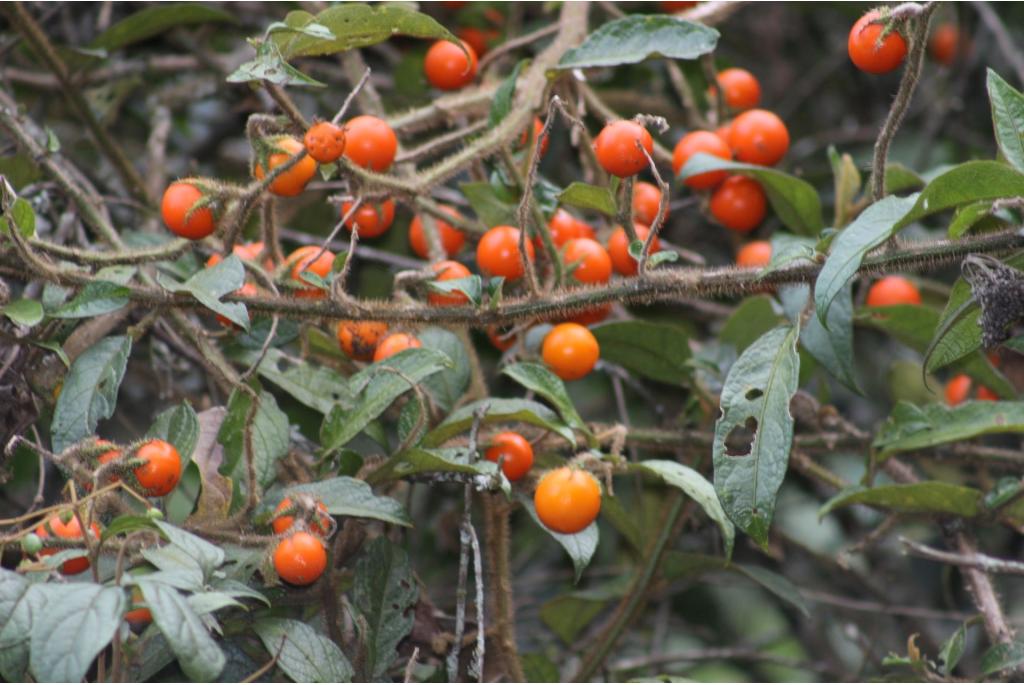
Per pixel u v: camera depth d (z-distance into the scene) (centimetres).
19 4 70
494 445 63
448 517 75
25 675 58
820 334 66
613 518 69
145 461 60
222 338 66
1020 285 59
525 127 67
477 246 68
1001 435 75
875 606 74
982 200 59
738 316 69
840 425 69
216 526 62
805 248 61
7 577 57
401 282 64
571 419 63
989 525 67
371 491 63
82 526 58
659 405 73
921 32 59
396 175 70
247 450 62
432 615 65
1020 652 63
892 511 68
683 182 69
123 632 60
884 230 59
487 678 66
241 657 62
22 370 63
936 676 63
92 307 62
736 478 60
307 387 66
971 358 69
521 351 66
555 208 66
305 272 63
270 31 60
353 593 63
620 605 70
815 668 74
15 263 62
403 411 63
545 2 73
